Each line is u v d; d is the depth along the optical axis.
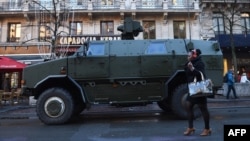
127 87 8.97
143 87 8.98
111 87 8.98
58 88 8.85
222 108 12.09
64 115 8.66
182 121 8.70
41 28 26.48
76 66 8.86
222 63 9.12
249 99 15.67
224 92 17.72
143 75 8.85
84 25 26.88
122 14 26.56
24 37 26.38
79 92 8.92
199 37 27.12
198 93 6.25
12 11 26.30
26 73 8.94
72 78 8.80
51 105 8.66
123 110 12.20
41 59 23.88
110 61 8.89
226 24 27.08
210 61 9.02
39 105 8.65
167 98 9.21
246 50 26.56
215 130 7.04
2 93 15.70
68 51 23.22
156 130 7.32
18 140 6.48
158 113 11.20
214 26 27.27
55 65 8.86
